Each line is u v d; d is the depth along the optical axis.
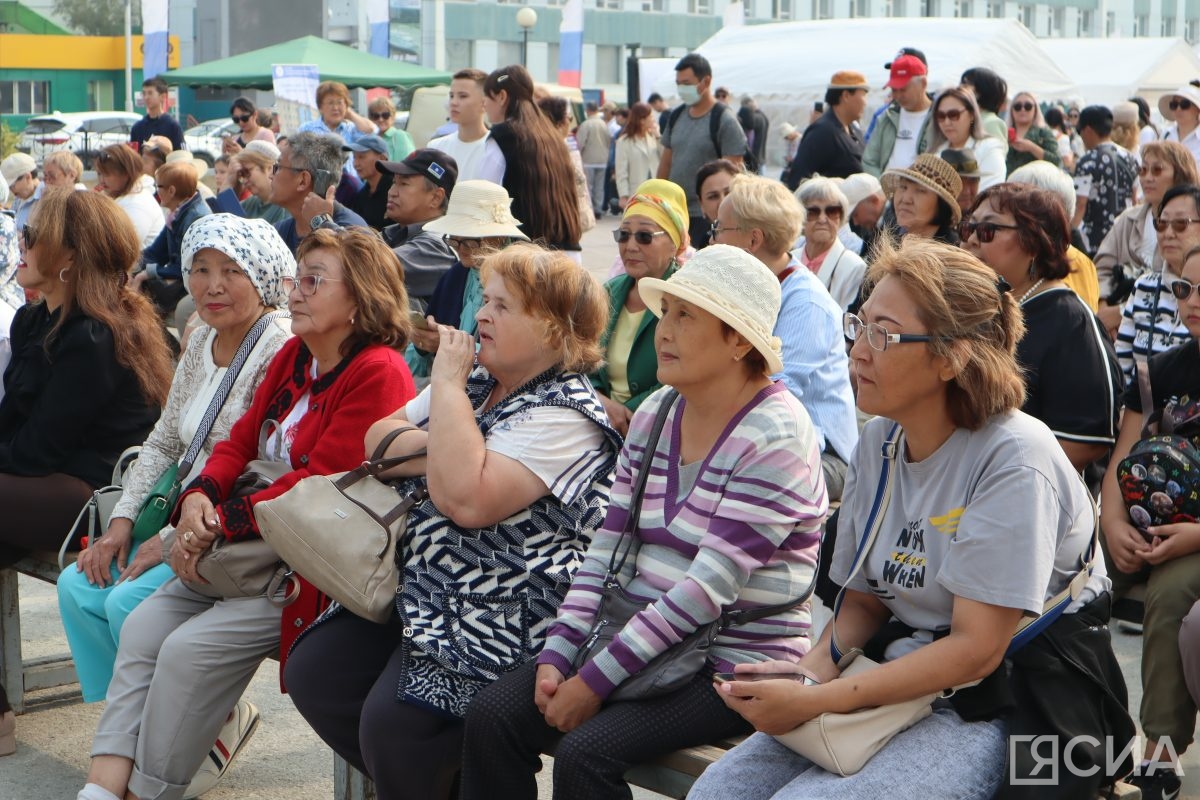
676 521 2.91
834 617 2.84
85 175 23.17
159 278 9.07
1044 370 3.94
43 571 4.33
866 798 2.48
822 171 9.98
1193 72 25.98
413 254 6.00
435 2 43.50
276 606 3.54
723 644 2.89
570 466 3.19
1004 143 8.95
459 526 3.19
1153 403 3.84
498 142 6.71
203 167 13.20
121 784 3.54
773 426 2.86
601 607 2.97
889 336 2.55
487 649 3.07
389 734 3.02
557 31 46.66
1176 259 5.21
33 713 4.55
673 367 2.88
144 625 3.66
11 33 44.19
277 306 4.18
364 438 3.57
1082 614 2.67
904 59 9.30
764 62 21.12
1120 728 2.68
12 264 6.75
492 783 2.91
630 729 2.77
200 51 42.00
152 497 4.07
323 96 13.10
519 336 3.24
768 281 2.90
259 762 4.16
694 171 10.42
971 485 2.58
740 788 2.65
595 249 17.52
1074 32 58.09
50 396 4.27
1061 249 3.99
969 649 2.50
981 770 2.55
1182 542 3.39
